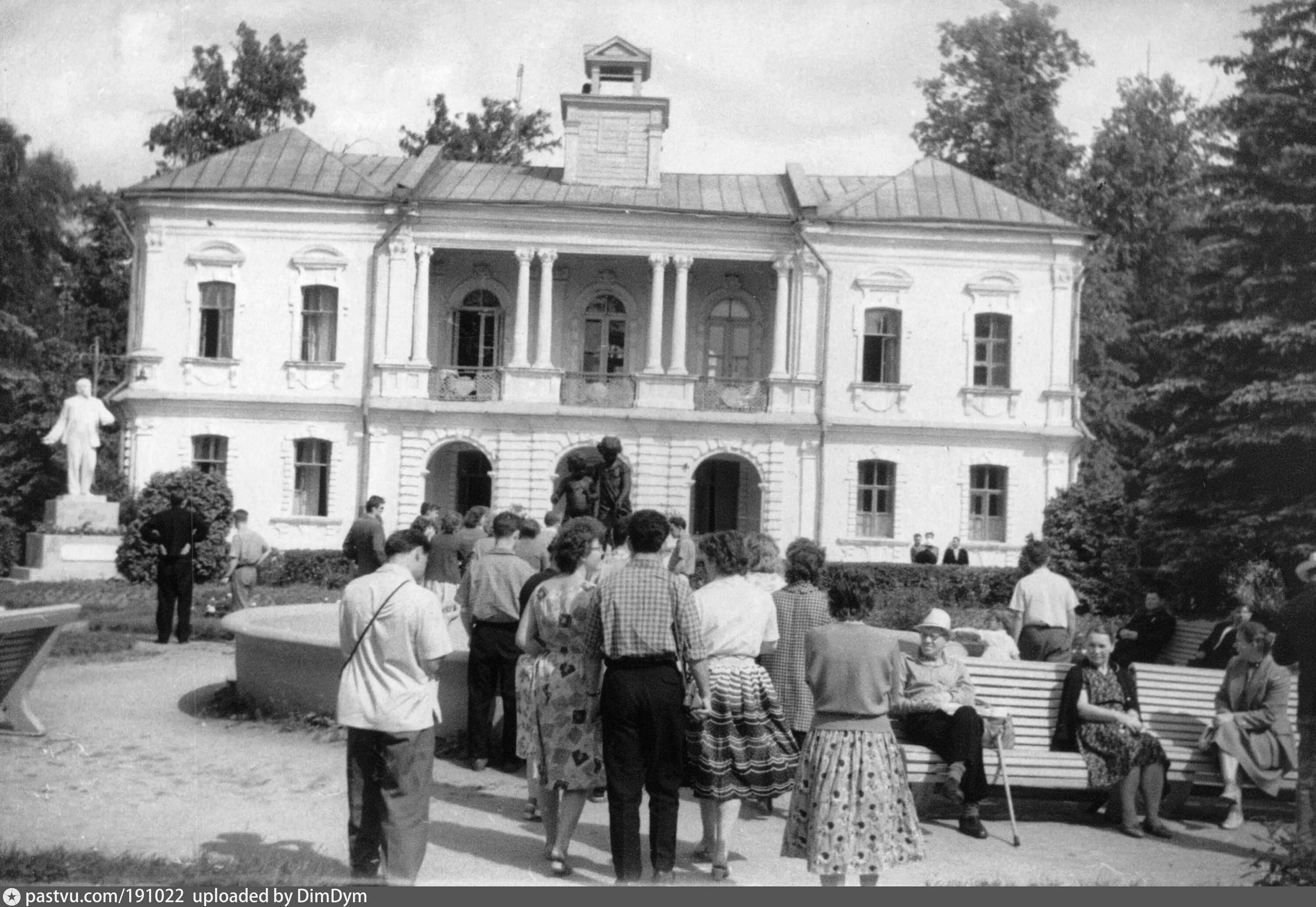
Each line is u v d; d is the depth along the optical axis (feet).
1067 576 103.50
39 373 151.23
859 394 126.52
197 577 103.81
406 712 25.00
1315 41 87.81
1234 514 79.92
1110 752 32.83
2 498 145.07
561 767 26.96
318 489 126.41
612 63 133.69
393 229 124.88
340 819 30.45
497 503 125.49
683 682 26.13
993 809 34.78
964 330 126.72
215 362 124.88
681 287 126.93
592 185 132.05
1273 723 34.04
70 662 55.06
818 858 24.93
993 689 34.35
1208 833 32.94
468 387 127.34
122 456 127.03
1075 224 127.44
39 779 33.42
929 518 126.11
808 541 33.96
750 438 126.21
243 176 128.57
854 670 25.61
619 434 126.21
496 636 36.99
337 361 125.49
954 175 132.26
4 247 146.20
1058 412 126.72
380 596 25.25
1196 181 91.56
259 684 43.86
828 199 133.80
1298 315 84.17
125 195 125.49
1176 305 142.31
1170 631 48.01
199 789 33.04
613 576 26.45
